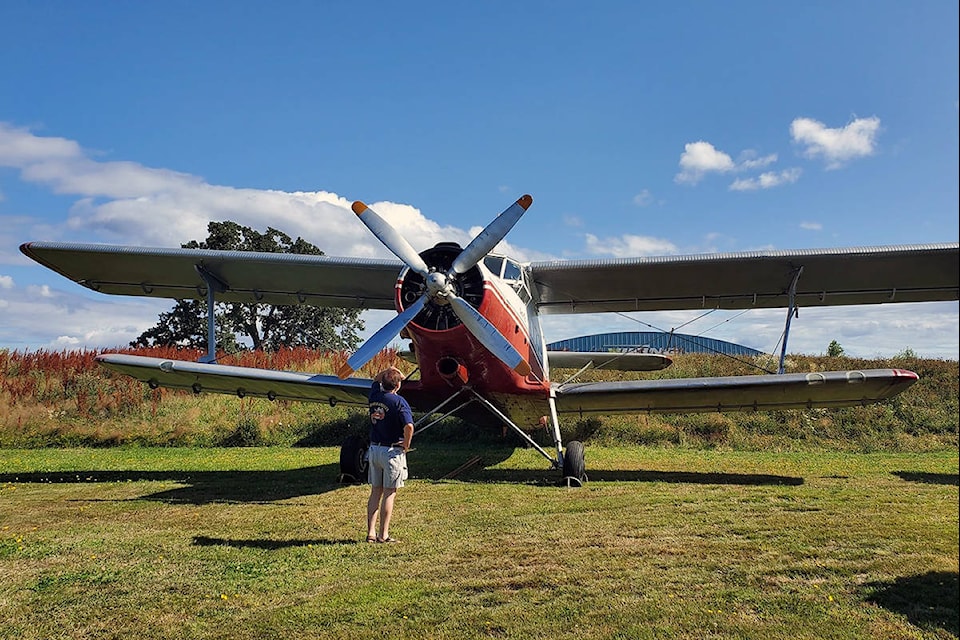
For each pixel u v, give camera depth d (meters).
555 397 7.91
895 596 3.13
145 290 9.77
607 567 3.65
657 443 11.39
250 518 5.22
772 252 7.70
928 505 5.56
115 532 4.73
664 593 3.20
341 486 6.99
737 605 3.01
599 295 9.46
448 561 3.82
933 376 13.09
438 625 2.80
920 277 8.01
